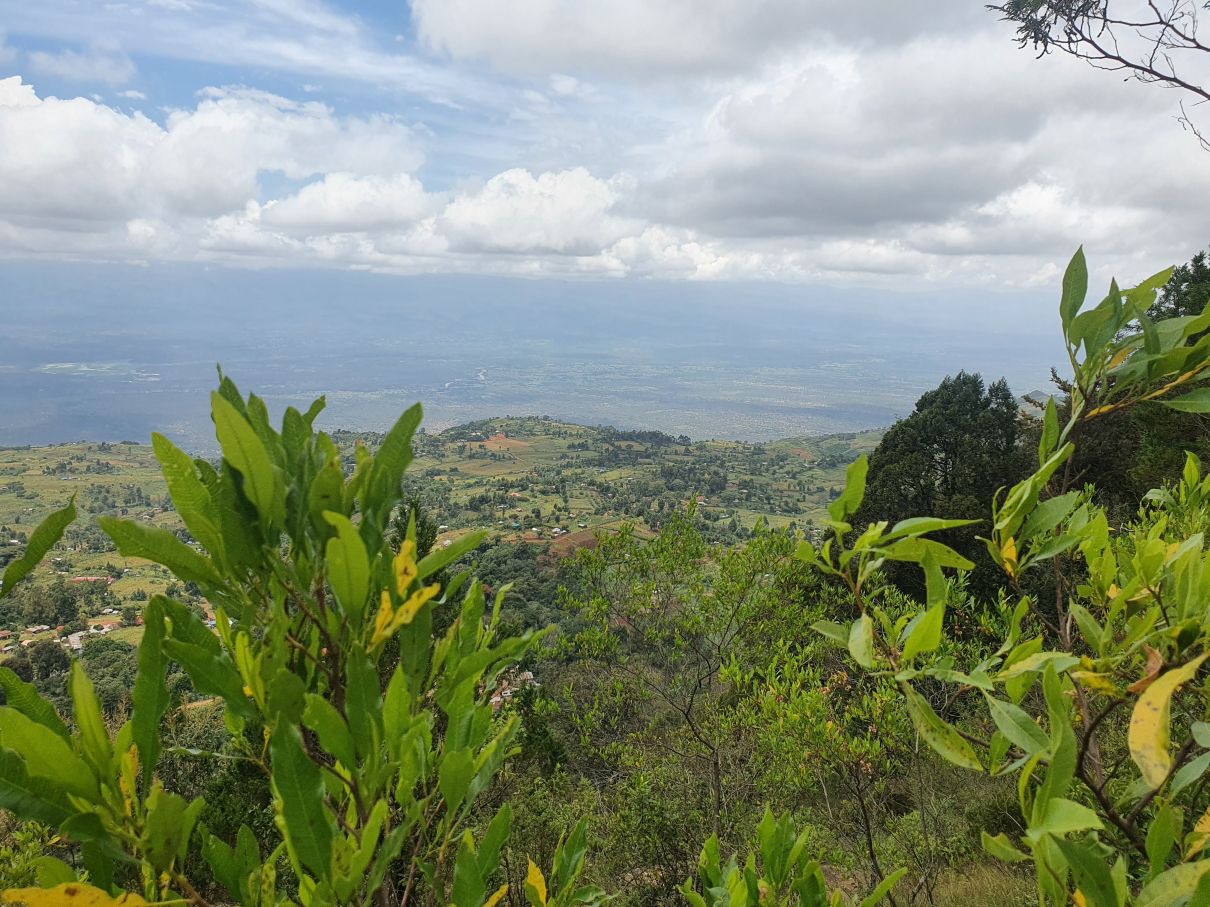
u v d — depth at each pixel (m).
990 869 5.81
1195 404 1.08
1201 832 0.85
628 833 6.52
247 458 0.90
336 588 0.86
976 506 17.48
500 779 5.89
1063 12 4.39
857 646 1.09
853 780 5.16
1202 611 1.01
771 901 1.36
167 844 0.82
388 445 1.01
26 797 0.78
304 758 0.86
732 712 6.38
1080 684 1.08
